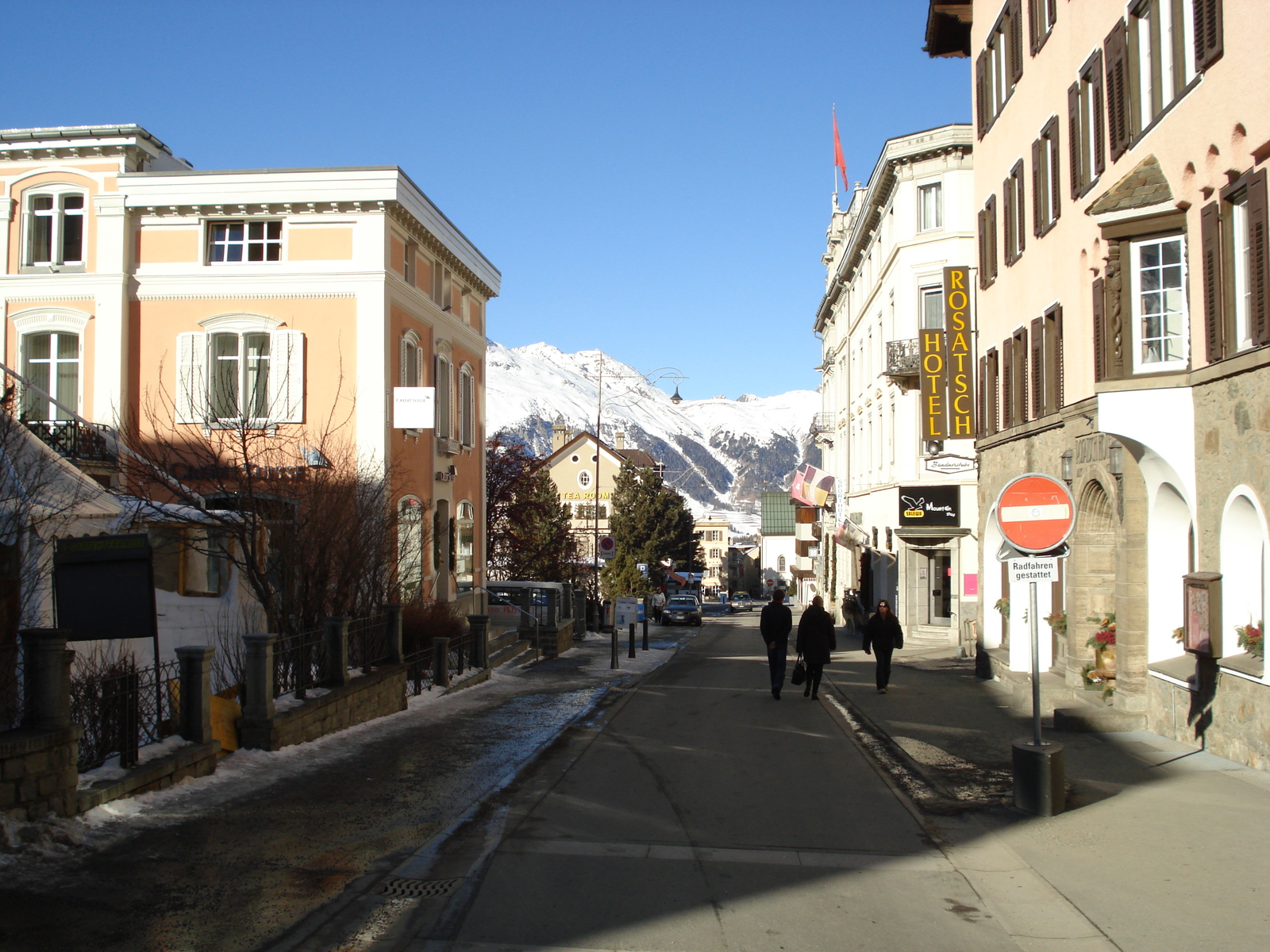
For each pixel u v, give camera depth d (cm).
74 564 949
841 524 5019
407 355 2769
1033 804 887
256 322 2539
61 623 948
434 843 756
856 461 4544
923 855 762
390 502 1923
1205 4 1144
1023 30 1886
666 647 3453
